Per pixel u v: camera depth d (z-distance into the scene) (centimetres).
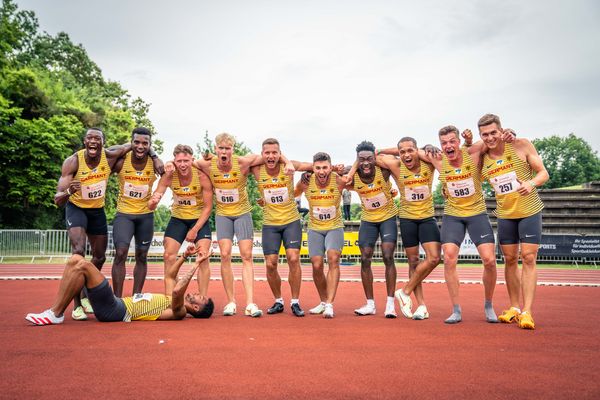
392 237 671
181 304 569
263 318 619
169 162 646
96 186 635
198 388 302
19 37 3203
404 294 643
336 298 901
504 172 594
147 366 354
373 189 675
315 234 693
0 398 280
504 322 591
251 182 3388
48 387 301
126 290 1016
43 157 2767
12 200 2864
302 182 705
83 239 620
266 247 695
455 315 594
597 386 314
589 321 600
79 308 584
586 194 2789
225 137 670
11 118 2944
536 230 579
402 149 648
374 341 457
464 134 614
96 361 367
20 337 458
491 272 603
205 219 686
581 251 1980
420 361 377
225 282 668
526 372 347
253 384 312
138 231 670
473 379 328
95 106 3672
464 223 631
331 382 319
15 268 1764
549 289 1110
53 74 3966
